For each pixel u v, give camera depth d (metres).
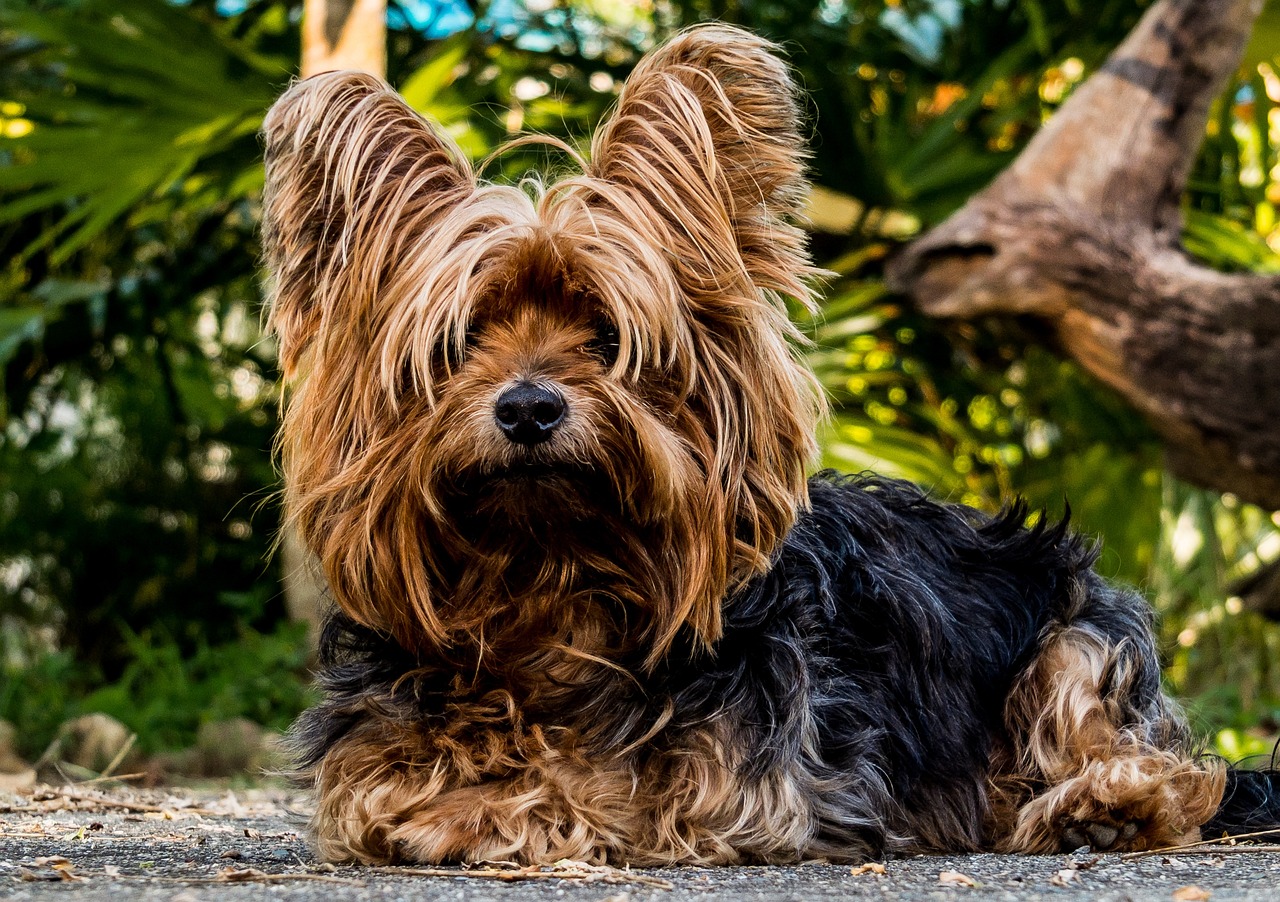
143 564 10.30
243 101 7.14
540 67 8.37
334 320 3.34
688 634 3.35
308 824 3.43
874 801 3.41
